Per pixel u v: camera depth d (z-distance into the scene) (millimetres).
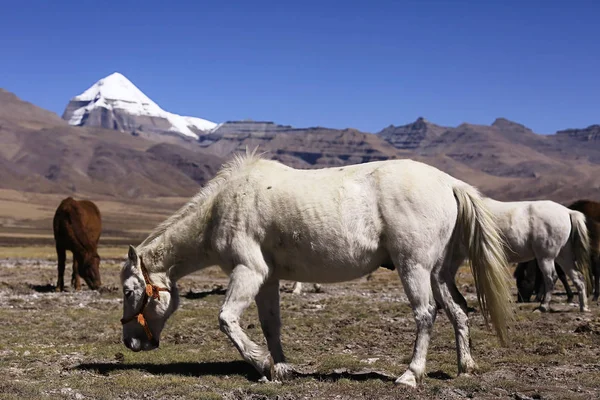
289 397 8125
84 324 14875
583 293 16953
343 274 8914
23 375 9500
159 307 9859
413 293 8594
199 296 20859
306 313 16797
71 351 11617
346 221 8680
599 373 9320
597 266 20734
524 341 12242
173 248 9789
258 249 9055
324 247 8742
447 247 9109
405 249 8586
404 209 8602
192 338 13070
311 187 8914
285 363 9523
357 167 9078
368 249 8734
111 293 21641
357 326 14312
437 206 8695
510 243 17203
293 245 8898
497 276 8883
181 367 10203
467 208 9008
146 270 9852
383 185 8719
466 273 34906
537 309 17078
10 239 121062
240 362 10531
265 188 9094
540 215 16938
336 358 10680
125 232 180375
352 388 8445
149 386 8695
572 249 17266
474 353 11148
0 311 16828
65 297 20391
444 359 10656
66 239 22344
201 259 9820
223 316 8930
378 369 9930
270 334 9531
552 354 11039
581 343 11812
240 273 9008
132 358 10969
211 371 9930
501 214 17312
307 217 8750
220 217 9297
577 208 21891
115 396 8250
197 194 9820
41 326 14547
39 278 28547
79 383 8852
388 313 16609
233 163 9719
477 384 8422
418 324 8609
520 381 8836
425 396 8070
